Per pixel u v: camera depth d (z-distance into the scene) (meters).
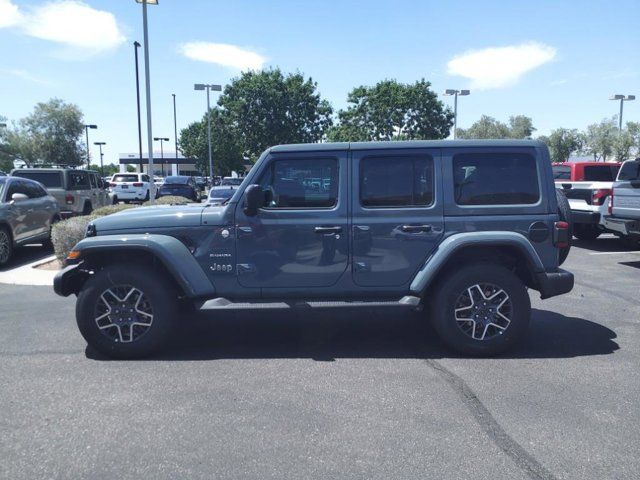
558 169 16.23
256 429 3.78
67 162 65.31
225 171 52.59
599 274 9.54
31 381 4.69
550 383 4.59
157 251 5.13
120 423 3.88
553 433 3.71
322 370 4.93
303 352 5.46
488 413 4.02
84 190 16.25
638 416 3.96
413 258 5.29
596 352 5.40
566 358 5.22
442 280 5.29
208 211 5.32
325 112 48.47
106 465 3.33
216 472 3.25
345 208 5.27
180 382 4.65
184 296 5.68
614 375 4.77
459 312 5.27
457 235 5.23
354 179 5.27
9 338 5.96
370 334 6.07
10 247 10.88
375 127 43.19
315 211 5.26
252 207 5.07
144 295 5.16
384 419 3.93
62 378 4.76
